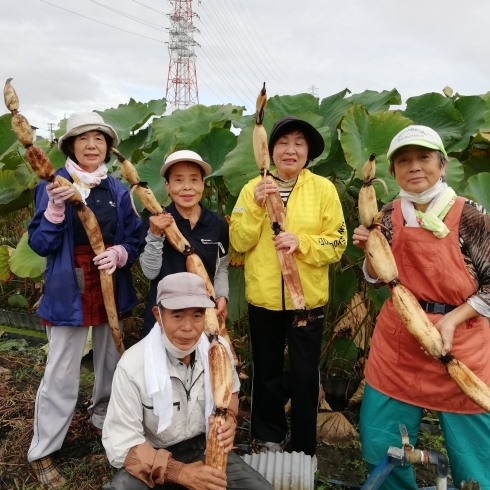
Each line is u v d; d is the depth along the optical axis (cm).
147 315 248
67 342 246
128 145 535
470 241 188
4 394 350
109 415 196
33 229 240
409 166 190
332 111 386
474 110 417
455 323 188
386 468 189
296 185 245
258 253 248
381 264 197
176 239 237
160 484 190
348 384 355
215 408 195
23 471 265
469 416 198
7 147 547
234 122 445
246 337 360
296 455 235
